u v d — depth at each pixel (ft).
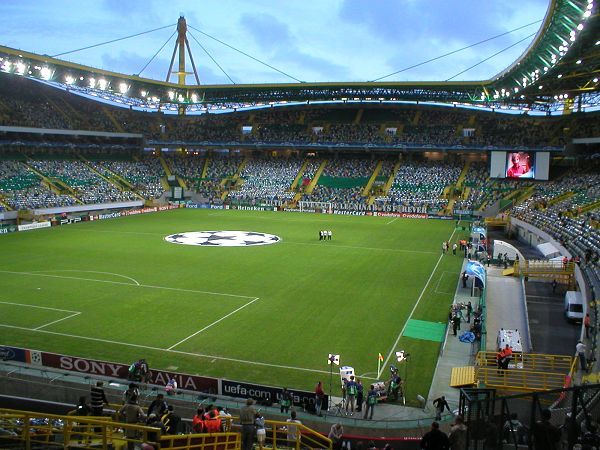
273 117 438.40
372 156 411.54
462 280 165.48
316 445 68.85
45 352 97.96
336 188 380.99
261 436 55.31
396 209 347.15
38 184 323.57
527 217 263.90
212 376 98.12
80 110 399.03
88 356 105.70
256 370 101.24
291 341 116.06
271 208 371.35
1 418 57.57
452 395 92.22
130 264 187.11
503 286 166.20
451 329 124.67
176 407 80.94
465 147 367.66
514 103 352.90
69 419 47.09
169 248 218.79
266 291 154.40
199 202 390.42
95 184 353.72
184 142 415.64
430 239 253.85
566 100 330.34
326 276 174.19
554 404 73.00
